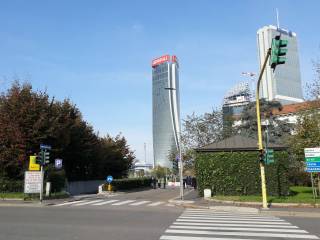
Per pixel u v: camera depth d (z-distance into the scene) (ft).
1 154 112.37
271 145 110.73
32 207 78.02
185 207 81.92
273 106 203.62
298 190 123.75
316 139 101.19
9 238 35.96
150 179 224.33
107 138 200.95
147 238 36.47
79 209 72.02
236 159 108.78
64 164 148.56
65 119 135.54
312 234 40.57
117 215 59.41
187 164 186.09
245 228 44.91
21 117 115.75
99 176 185.98
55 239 35.58
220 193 108.27
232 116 207.92
